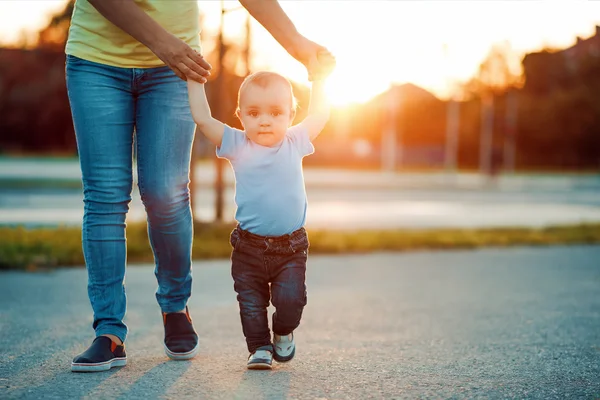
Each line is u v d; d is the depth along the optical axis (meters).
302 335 4.05
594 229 11.84
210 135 3.08
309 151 3.20
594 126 56.75
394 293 5.76
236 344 3.76
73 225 10.62
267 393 2.75
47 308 4.84
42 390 2.76
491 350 3.67
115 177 3.21
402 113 56.66
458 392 2.83
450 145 45.53
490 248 9.59
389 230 10.87
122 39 3.14
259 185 3.05
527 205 20.69
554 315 4.78
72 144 49.69
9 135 48.72
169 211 3.27
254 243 3.07
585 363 3.39
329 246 8.76
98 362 3.07
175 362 3.29
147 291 5.71
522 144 58.78
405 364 3.32
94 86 3.16
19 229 9.26
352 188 26.31
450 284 6.31
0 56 44.88
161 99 3.22
